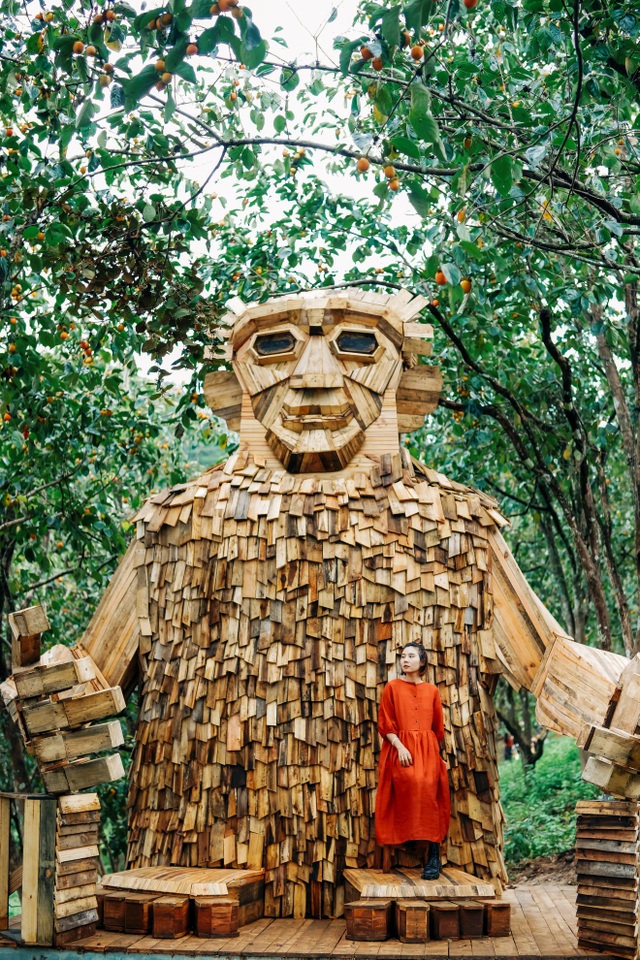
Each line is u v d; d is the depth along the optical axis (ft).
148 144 20.04
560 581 32.27
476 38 22.39
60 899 15.53
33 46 17.83
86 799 16.29
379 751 17.71
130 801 18.62
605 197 20.03
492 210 21.70
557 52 22.98
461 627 18.42
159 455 31.12
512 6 18.62
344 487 19.02
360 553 18.49
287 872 17.35
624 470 34.73
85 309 23.50
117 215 20.44
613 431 28.32
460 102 20.11
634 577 39.04
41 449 27.81
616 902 14.99
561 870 29.50
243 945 15.21
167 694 18.63
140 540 19.56
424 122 13.64
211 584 18.74
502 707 44.88
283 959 14.74
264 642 18.26
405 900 15.84
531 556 41.73
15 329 24.80
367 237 27.45
